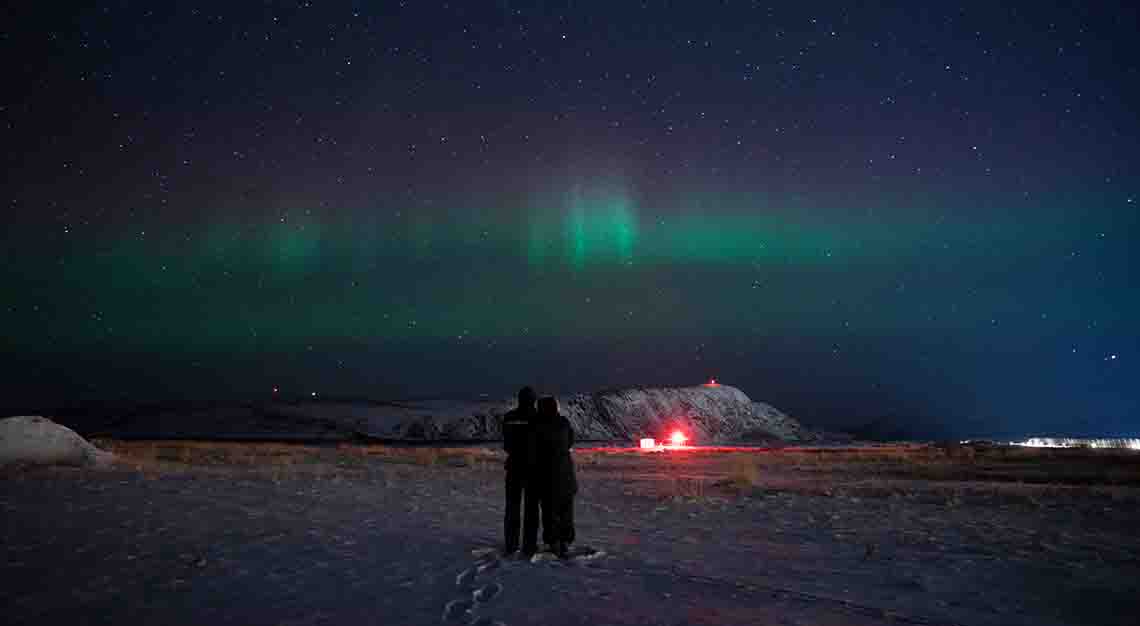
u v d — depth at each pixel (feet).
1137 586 23.86
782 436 537.65
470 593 21.22
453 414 533.14
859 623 18.95
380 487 58.75
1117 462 96.84
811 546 31.68
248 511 39.11
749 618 19.06
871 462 107.34
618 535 34.58
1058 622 19.65
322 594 20.89
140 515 36.22
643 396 561.02
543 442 28.27
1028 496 52.34
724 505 48.37
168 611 18.95
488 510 43.19
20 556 25.57
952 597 22.22
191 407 581.12
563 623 18.15
